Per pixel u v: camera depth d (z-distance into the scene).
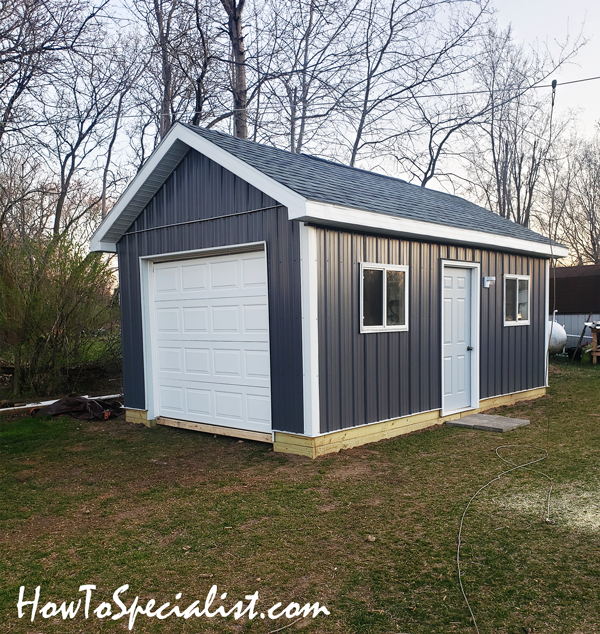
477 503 4.73
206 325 7.59
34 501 5.14
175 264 8.03
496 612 3.09
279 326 6.50
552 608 3.11
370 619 3.07
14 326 9.63
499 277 9.34
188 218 7.59
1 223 10.91
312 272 6.11
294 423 6.38
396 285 7.29
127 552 3.99
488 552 3.81
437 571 3.57
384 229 6.67
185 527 4.42
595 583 3.36
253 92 18.39
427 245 7.80
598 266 17.47
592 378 12.41
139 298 8.44
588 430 7.29
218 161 6.74
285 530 4.29
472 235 8.18
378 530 4.24
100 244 8.59
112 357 11.55
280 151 8.73
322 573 3.60
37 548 4.11
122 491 5.39
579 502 4.66
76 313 10.32
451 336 8.45
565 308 17.47
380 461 6.08
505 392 9.52
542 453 6.23
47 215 18.06
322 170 8.31
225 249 7.13
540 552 3.79
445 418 8.13
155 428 8.21
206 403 7.66
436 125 21.50
